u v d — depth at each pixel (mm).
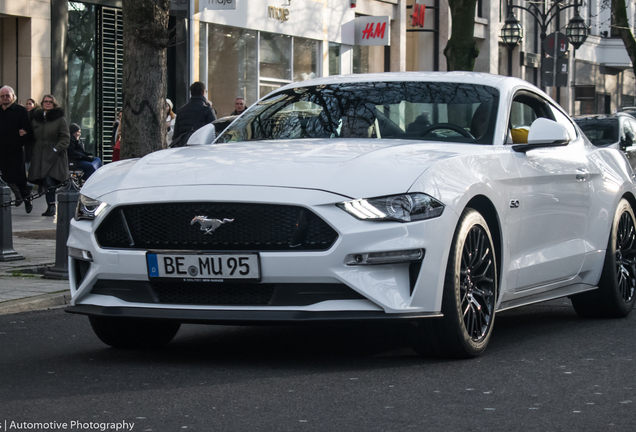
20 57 20656
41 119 16875
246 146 6047
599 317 7590
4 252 10641
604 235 7340
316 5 29297
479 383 4953
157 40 11305
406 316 5133
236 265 5137
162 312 5281
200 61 25250
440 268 5258
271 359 5660
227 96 26219
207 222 5188
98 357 5812
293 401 4555
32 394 4738
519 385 4922
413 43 35406
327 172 5246
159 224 5328
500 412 4352
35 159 16828
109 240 5492
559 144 6371
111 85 22734
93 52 22281
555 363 5539
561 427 4105
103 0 22281
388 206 5133
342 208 5086
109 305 5445
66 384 4980
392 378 5062
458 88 6730
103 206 5473
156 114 11383
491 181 5809
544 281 6551
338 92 6926
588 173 7188
